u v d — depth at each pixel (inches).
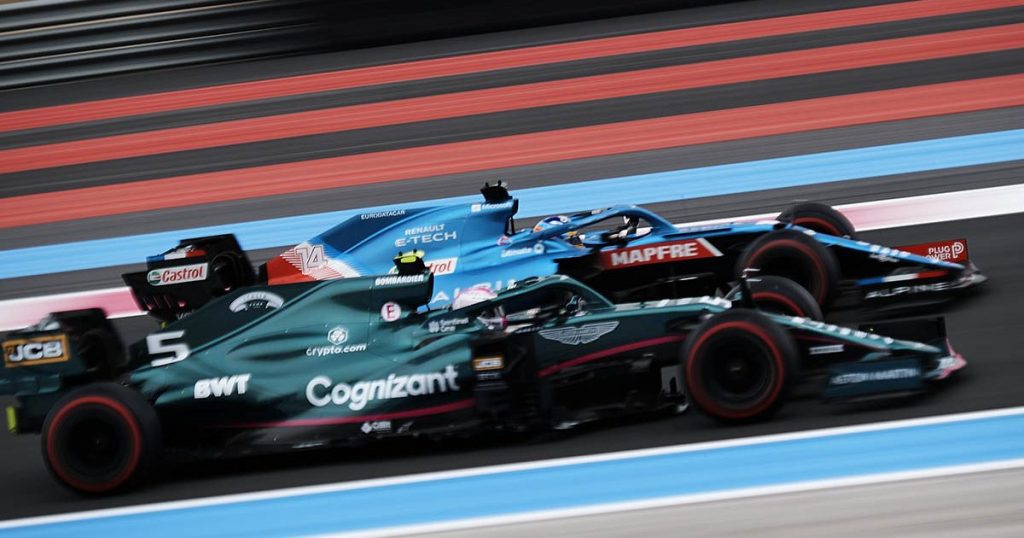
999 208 1454.2
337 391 930.7
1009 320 1056.8
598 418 905.5
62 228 2030.0
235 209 1988.2
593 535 743.1
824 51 2502.5
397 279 964.0
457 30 3029.0
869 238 1417.3
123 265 1766.7
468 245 1162.0
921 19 2699.3
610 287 1139.3
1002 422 826.8
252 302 983.6
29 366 975.6
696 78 2415.1
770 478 784.9
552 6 3021.7
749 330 856.9
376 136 2331.4
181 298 1085.8
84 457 926.4
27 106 2913.4
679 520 745.6
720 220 1563.7
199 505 890.1
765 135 1971.0
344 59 2972.4
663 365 917.2
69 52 3034.0
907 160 1728.6
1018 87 2058.3
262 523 839.1
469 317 948.6
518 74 2635.3
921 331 948.0
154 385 958.4
